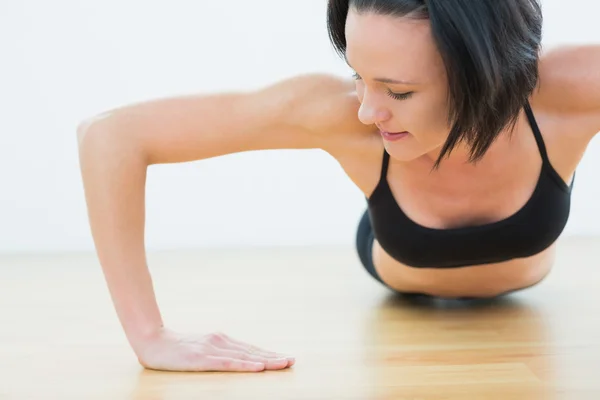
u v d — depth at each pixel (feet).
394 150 6.93
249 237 16.15
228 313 10.04
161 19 15.71
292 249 15.56
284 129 7.91
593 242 15.52
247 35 15.69
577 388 6.84
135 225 7.74
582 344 8.27
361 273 12.68
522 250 8.67
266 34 15.69
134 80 15.79
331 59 15.69
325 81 8.02
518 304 10.26
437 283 9.63
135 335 7.74
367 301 10.61
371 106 6.61
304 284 11.86
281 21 15.66
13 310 10.51
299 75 8.02
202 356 7.57
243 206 16.08
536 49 6.80
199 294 11.29
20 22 15.71
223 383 7.16
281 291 11.38
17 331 9.33
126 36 15.74
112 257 7.68
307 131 8.00
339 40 6.92
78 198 15.93
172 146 7.75
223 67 15.72
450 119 6.57
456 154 7.95
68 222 15.93
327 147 8.23
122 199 7.63
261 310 10.18
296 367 7.62
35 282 12.57
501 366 7.52
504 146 7.97
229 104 7.80
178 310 10.26
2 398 6.94
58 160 15.87
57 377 7.49
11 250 15.90
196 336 7.85
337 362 7.76
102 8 15.72
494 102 6.54
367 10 6.30
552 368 7.43
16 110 15.80
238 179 16.05
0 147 15.81
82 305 10.73
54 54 15.76
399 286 10.27
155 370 7.65
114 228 7.64
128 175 7.64
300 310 10.13
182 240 16.06
